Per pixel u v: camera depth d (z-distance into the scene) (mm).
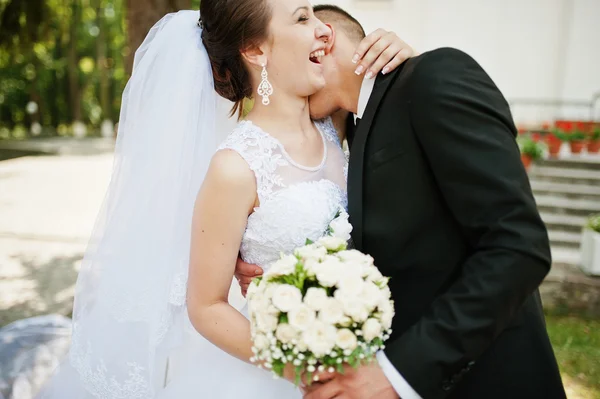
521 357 1464
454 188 1313
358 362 1277
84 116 29281
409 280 1501
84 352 1814
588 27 10469
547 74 10734
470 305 1246
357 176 1512
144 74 1838
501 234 1241
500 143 1276
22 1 8094
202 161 1874
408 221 1448
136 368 1773
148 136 1793
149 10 3785
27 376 2355
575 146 8711
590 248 5758
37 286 6004
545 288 5574
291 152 1707
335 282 1309
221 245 1568
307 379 1365
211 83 1870
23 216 9391
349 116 2078
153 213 1782
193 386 1819
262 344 1325
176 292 1840
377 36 1607
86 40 27453
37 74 25656
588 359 4332
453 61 1372
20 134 25984
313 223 1639
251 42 1668
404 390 1295
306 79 1672
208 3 1699
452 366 1271
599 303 5398
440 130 1312
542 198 7773
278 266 1374
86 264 1846
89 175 14141
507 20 10594
